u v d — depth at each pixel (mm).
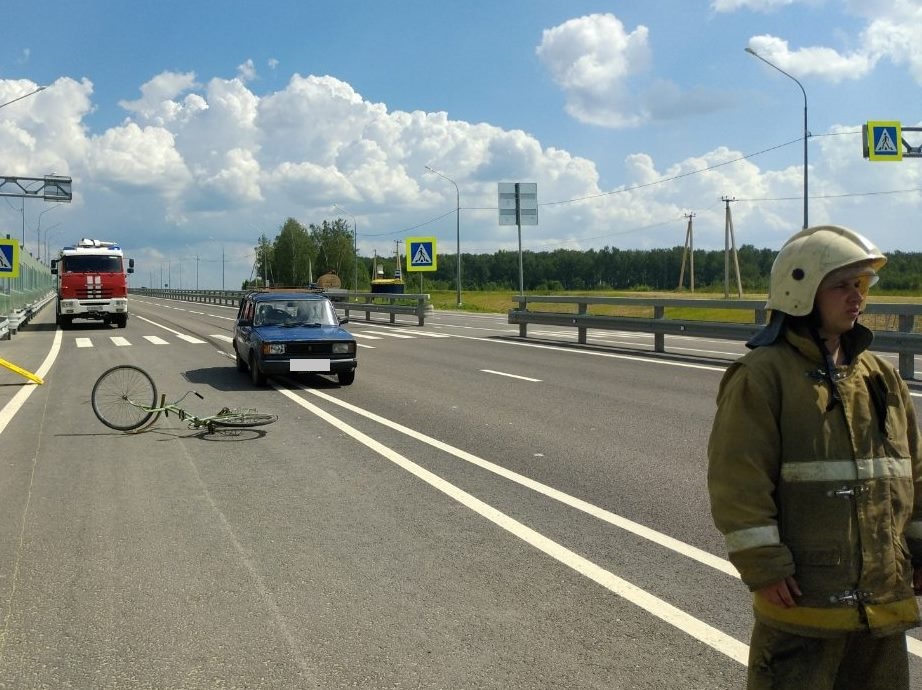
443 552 5547
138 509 6695
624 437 9523
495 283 166875
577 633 4246
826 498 2385
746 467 2414
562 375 15336
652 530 5980
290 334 14375
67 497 7086
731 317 34750
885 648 2424
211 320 38625
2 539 5914
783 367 2467
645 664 3891
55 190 49969
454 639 4199
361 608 4617
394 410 11695
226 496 7094
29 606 4688
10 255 26266
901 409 2514
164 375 16203
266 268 141250
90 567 5324
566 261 163750
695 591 4801
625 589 4840
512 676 3793
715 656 3967
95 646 4172
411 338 24969
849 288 2447
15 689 3730
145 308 56938
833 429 2408
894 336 13625
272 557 5492
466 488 7258
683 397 12445
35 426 10617
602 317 20688
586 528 6047
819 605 2361
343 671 3869
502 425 10391
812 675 2385
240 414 10391
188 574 5184
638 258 157000
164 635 4289
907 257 96250
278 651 4094
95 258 31422
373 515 6465
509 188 43656
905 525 2506
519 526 6113
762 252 145125
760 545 2354
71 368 17422
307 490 7273
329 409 11852
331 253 141500
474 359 18484
